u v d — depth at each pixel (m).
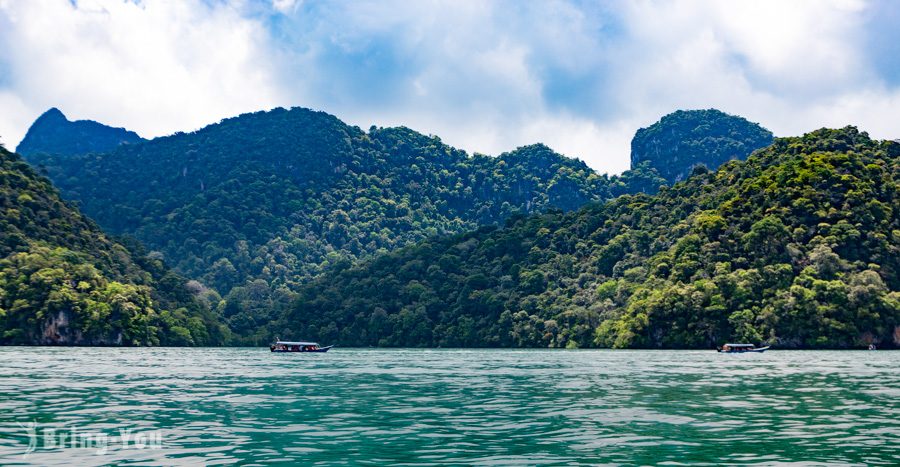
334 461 37.06
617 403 60.50
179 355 162.00
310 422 49.88
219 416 52.50
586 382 81.50
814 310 179.25
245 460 37.19
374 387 76.00
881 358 134.00
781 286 189.12
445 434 44.91
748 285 190.62
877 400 61.62
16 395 65.56
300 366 117.62
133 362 124.12
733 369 102.50
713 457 37.84
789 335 180.62
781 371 97.31
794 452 39.03
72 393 67.50
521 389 73.19
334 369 109.06
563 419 51.06
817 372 95.06
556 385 77.75
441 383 81.25
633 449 40.03
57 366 108.19
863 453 38.75
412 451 39.56
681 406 58.12
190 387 74.94
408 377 90.81
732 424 48.50
